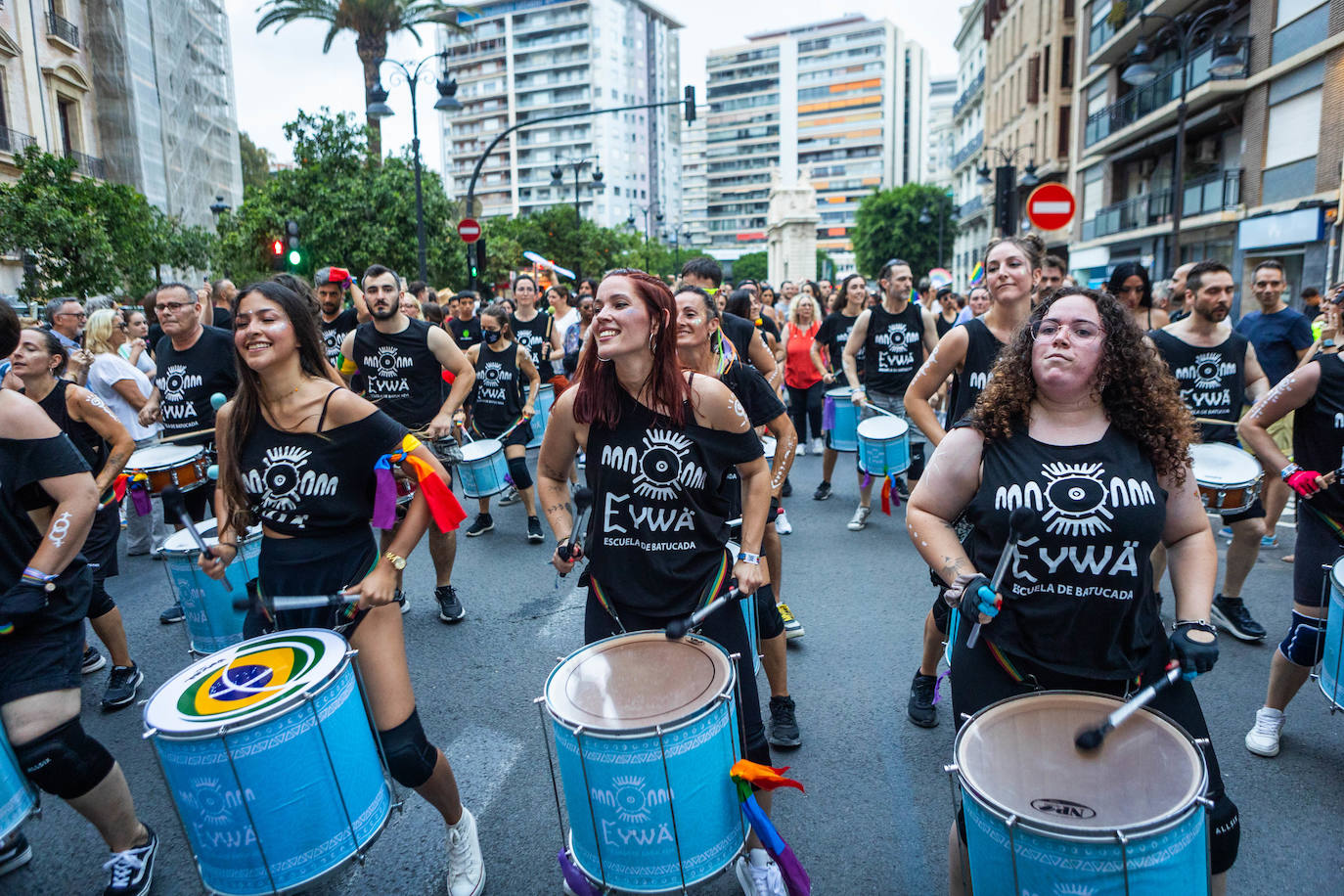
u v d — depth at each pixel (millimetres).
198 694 2230
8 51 23547
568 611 5508
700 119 162375
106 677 4758
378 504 2584
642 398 2555
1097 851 1689
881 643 4883
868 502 7207
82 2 28359
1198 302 4816
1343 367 3408
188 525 2719
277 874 2182
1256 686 4215
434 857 3098
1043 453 2191
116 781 2828
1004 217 13461
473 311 9047
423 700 4332
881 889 2863
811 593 5723
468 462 6879
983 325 3930
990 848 1840
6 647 2635
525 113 123188
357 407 2635
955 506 2361
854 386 6984
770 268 58438
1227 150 24219
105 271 16859
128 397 6555
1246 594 5434
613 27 120688
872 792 3422
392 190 25156
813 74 148000
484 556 6793
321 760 2221
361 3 27203
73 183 17359
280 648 2443
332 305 6719
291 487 2660
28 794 2604
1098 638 2164
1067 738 2008
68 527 2660
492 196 126312
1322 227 18672
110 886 2873
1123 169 31266
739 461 2625
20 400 2695
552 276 16078
